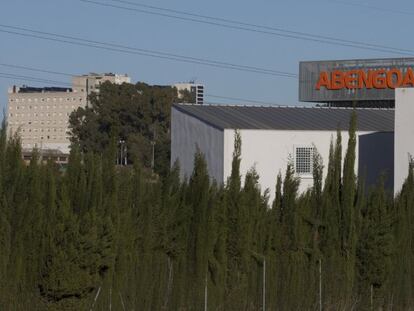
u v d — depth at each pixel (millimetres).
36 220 16469
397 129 26750
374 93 59156
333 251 20781
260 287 19625
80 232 16188
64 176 17172
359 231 21141
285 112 38875
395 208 21891
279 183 20656
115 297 17312
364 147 33812
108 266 17016
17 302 16219
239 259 19344
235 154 19891
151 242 18109
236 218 19359
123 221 17531
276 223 20250
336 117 38375
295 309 20062
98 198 17016
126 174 18141
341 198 21109
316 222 20719
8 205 16406
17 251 16312
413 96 26438
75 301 16344
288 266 20125
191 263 18625
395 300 21609
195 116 36375
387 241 21094
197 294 18500
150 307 18047
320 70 61500
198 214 18625
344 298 20703
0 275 16047
